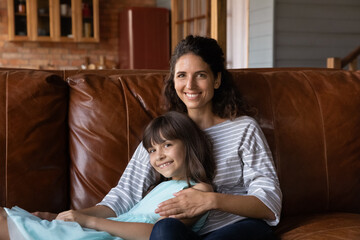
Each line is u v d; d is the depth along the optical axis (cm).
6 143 153
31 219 127
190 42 147
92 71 187
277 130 166
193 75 145
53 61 614
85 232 123
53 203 158
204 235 137
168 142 141
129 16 587
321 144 168
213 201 128
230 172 147
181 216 128
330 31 481
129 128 161
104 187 158
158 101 166
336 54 487
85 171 159
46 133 158
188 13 554
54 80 165
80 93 164
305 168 165
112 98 163
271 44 454
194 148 143
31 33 565
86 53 629
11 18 555
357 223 143
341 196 168
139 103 165
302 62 471
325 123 170
